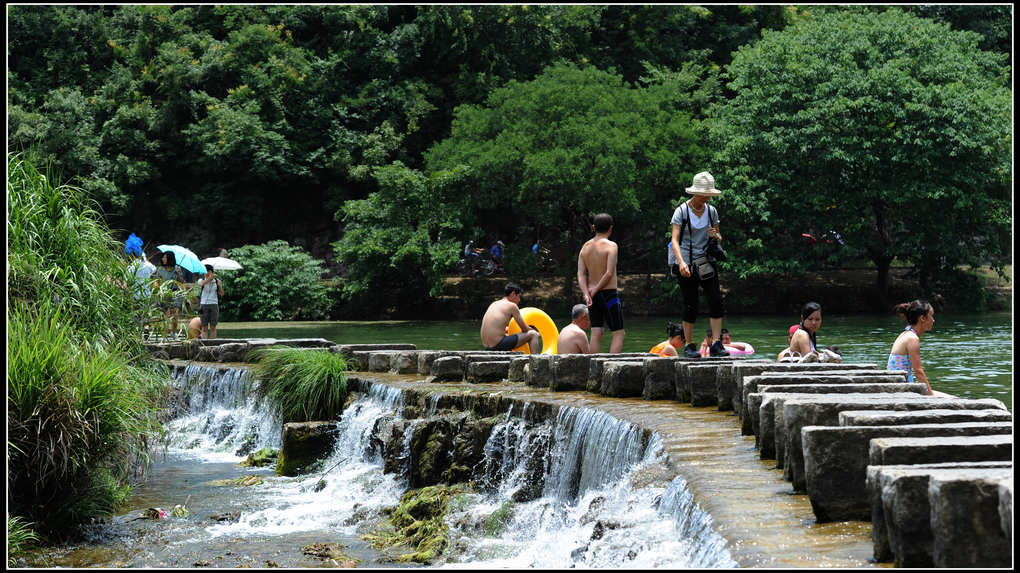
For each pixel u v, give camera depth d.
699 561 4.64
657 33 47.47
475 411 9.64
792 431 5.23
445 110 47.66
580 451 8.09
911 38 36.31
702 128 37.34
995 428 4.58
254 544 7.66
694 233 9.58
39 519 7.45
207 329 19.45
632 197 34.41
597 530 5.71
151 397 9.02
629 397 9.25
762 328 27.05
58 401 7.09
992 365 16.25
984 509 3.58
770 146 35.31
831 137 34.81
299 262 37.78
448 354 12.05
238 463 11.48
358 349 14.08
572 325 11.88
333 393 11.81
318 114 45.03
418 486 9.25
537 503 8.08
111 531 7.94
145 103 43.16
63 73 45.38
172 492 9.77
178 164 44.19
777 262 35.12
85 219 9.28
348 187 45.78
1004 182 34.69
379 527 8.20
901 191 34.81
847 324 28.28
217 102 43.06
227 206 43.75
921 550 3.75
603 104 36.00
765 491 5.20
